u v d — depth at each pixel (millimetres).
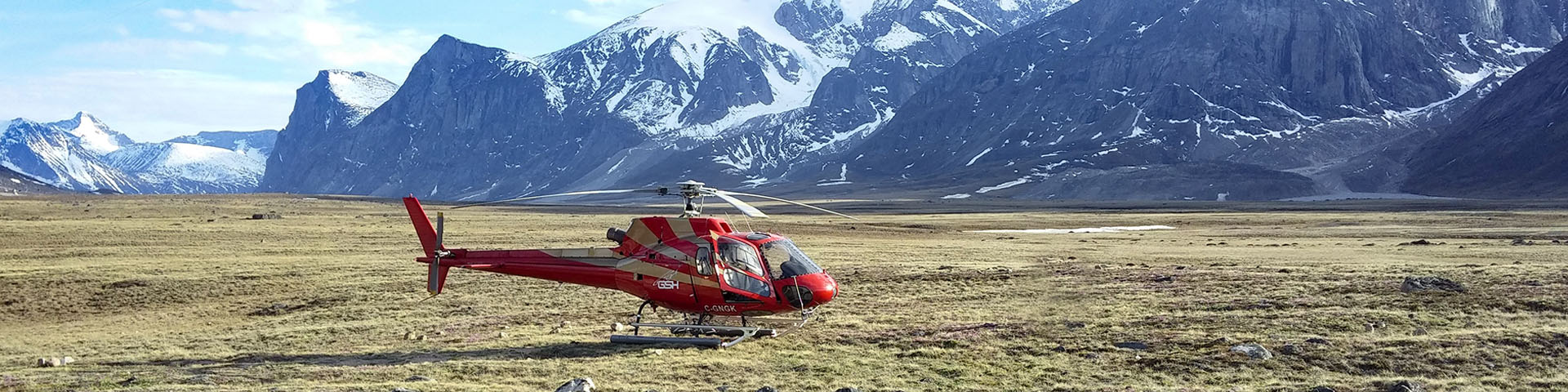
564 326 24422
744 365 17641
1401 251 46594
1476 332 18719
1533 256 39594
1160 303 24844
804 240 66562
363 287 35344
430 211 141125
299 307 32250
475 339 22562
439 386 15898
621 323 24844
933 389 15391
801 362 17875
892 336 20641
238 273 40594
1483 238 61156
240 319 30484
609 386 15852
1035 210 176875
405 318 27859
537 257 22609
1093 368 16781
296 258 48594
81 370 18812
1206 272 32500
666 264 21422
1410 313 21406
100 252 52625
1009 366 17062
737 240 21344
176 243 60000
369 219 99250
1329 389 14594
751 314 21406
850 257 46812
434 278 23078
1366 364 16406
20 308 33406
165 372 17969
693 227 21594
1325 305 23203
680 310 21797
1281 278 29219
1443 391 14469
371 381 16578
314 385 16016
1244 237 70812
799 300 20922
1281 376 15844
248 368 18312
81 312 32906
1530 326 19375
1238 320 21281
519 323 25562
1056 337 19766
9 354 23859
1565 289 23516
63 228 72062
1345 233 73812
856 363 17719
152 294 35531
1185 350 17969
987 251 52031
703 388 15633
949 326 21797
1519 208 154875
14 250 54156
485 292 32625
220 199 172250
